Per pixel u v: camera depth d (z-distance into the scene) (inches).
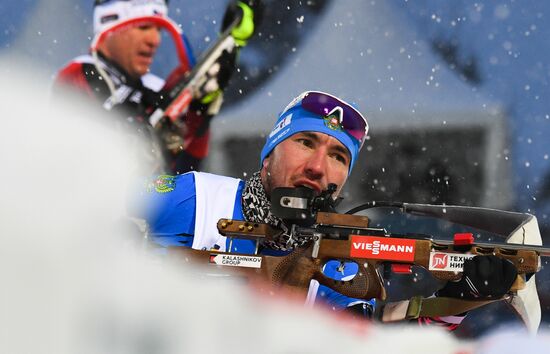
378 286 439.2
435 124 1130.7
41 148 542.6
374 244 432.5
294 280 442.6
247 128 1012.5
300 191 440.8
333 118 507.2
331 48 1078.4
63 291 449.1
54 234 479.2
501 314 845.2
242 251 516.1
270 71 1042.7
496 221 494.6
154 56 878.4
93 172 546.6
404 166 1128.2
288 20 1050.1
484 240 1046.4
